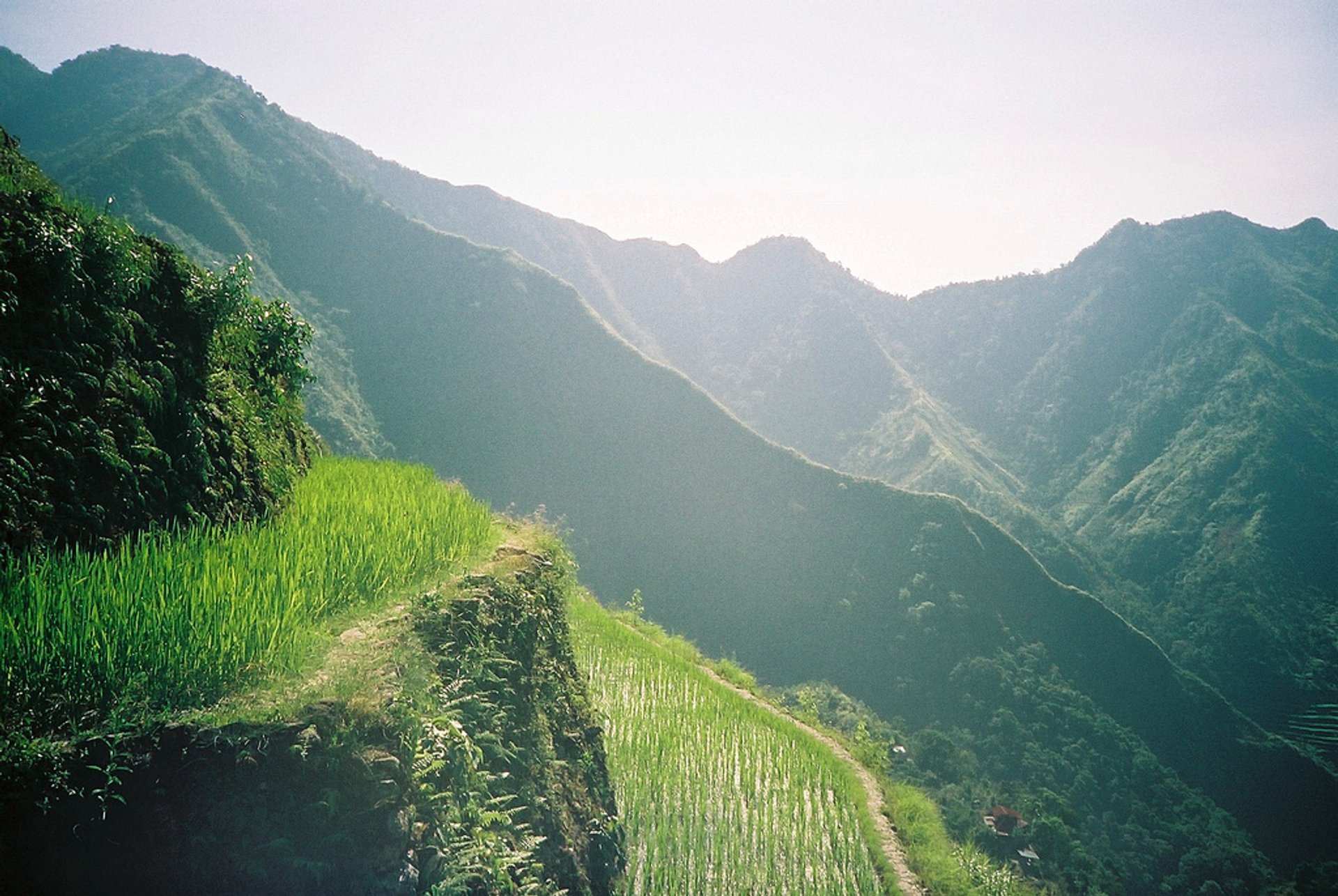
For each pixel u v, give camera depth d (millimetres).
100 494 7996
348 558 8727
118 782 4926
